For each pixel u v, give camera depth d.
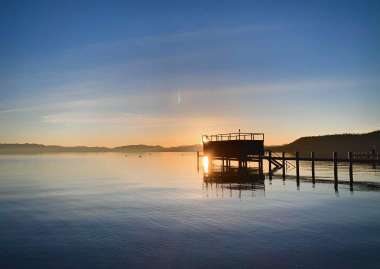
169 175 56.94
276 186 36.41
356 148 142.88
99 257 14.65
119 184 43.69
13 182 47.97
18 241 17.19
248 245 15.75
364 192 30.55
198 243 16.22
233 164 89.19
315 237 16.77
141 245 16.12
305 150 161.50
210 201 27.78
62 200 30.62
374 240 16.14
